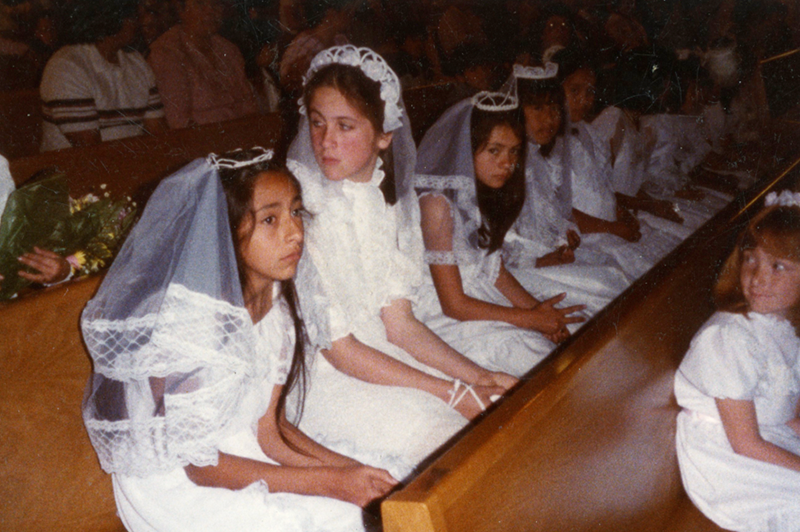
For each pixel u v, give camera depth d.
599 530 1.59
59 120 3.17
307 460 1.66
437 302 2.46
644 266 3.02
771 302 1.93
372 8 3.76
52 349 1.56
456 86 3.46
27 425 1.55
